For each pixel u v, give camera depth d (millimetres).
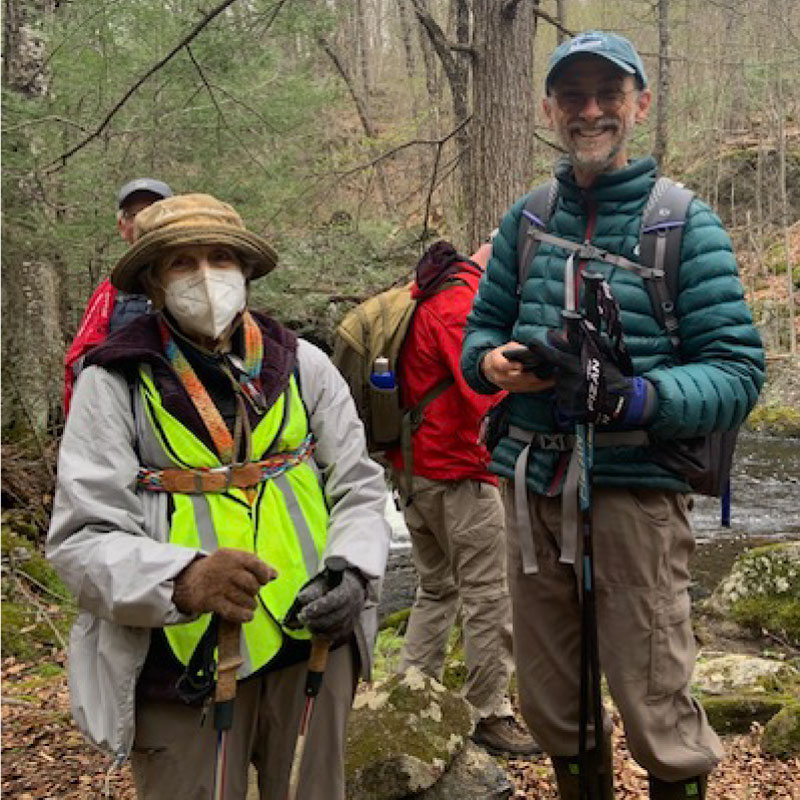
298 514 2055
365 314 3553
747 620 5426
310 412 2174
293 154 8758
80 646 1986
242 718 2037
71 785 3416
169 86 7652
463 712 3295
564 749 2693
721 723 3762
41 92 8117
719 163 23719
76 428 1968
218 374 2021
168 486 1967
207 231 1948
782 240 24188
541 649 2654
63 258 7812
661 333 2402
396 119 17469
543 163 8617
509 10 6070
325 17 7922
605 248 2430
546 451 2535
